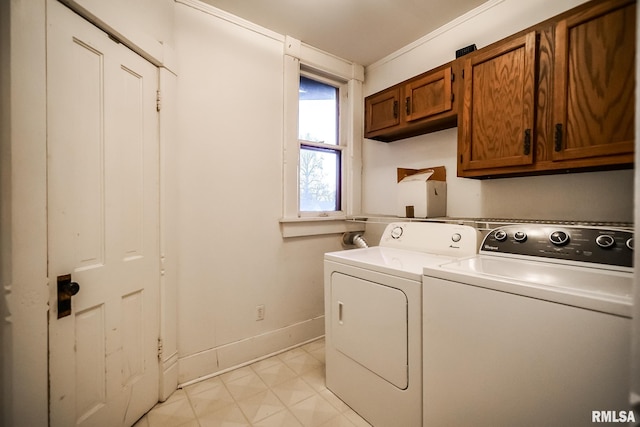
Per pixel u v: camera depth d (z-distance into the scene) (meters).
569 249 1.15
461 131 1.62
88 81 1.17
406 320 1.26
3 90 0.90
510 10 1.70
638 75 0.42
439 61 2.07
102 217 1.23
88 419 1.16
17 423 0.93
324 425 1.41
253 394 1.65
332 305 1.67
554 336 0.84
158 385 1.57
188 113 1.74
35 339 0.97
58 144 1.05
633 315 0.43
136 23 1.38
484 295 0.99
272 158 2.13
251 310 2.04
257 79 2.04
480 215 1.85
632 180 1.31
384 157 2.50
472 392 1.02
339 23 2.00
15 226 0.92
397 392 1.30
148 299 1.50
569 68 1.20
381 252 1.76
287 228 2.19
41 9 0.98
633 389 0.43
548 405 0.85
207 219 1.83
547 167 1.28
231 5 1.80
